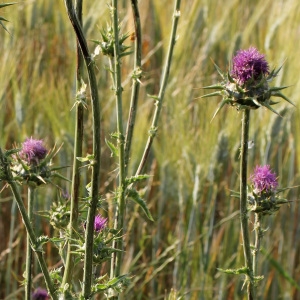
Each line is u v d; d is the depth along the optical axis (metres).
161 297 10.72
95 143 4.43
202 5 14.97
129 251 11.35
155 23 15.75
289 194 11.96
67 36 13.89
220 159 10.59
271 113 11.20
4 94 11.80
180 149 11.21
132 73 6.10
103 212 10.06
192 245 10.84
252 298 5.71
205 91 12.18
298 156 11.51
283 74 11.89
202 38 15.27
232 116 10.87
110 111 12.38
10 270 10.57
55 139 11.24
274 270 11.73
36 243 5.04
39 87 12.14
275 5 14.42
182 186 10.98
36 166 5.79
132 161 10.72
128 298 10.69
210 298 10.48
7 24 13.10
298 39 12.75
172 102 11.77
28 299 5.67
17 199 4.98
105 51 5.66
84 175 9.34
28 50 13.51
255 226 6.05
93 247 5.01
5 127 12.19
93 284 5.43
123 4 15.47
